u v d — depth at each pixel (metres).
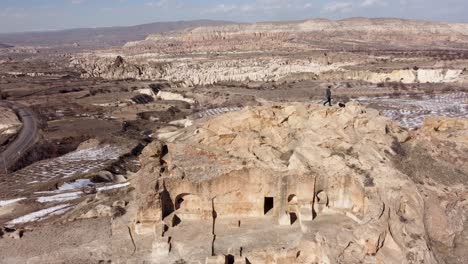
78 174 70.81
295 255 28.97
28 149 92.19
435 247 29.06
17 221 46.22
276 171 31.78
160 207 32.12
